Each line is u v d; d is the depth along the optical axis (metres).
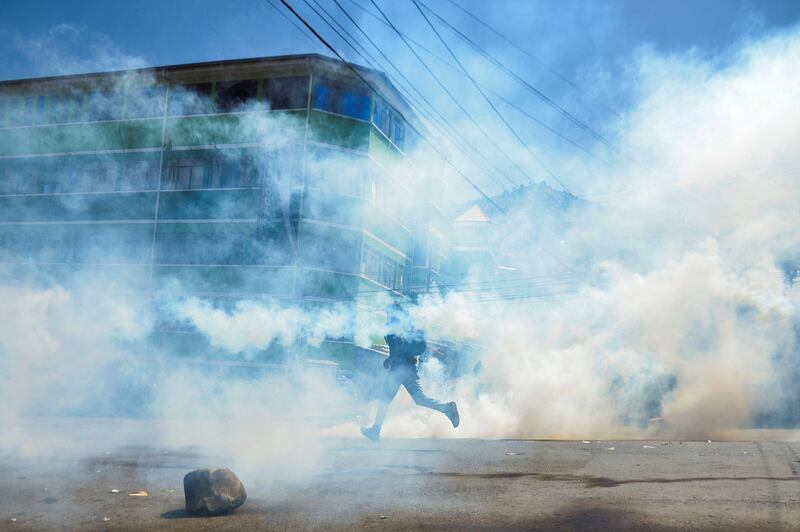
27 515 4.54
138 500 5.03
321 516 4.37
